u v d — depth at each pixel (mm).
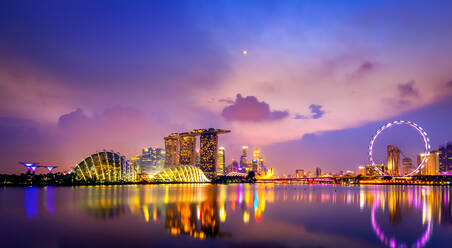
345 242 30516
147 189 134500
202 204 63781
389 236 33531
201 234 33031
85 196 82625
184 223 39656
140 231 34188
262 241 30312
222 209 55438
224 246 28281
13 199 72000
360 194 112062
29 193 95438
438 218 47094
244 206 61312
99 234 32531
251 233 33906
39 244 28375
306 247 28391
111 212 49375
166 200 72125
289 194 109500
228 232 34281
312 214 50031
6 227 36188
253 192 124188
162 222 40156
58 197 78312
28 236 31453
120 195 87562
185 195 92438
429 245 30016
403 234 34750
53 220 41250
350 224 40500
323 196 97188
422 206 65062
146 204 62000
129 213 48344
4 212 48875
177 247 27703
